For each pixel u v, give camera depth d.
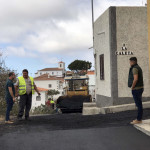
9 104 8.45
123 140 5.07
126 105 10.39
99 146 4.71
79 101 19.88
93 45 15.59
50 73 130.00
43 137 5.67
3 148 4.84
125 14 11.27
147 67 11.19
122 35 11.23
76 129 6.45
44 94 58.81
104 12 12.34
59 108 20.16
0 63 13.63
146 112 8.81
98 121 7.82
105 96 12.45
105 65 12.35
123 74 11.17
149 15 9.98
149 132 5.40
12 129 7.00
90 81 54.97
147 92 11.11
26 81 8.80
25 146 4.95
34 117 10.32
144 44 11.25
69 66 69.31
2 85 13.41
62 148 4.68
